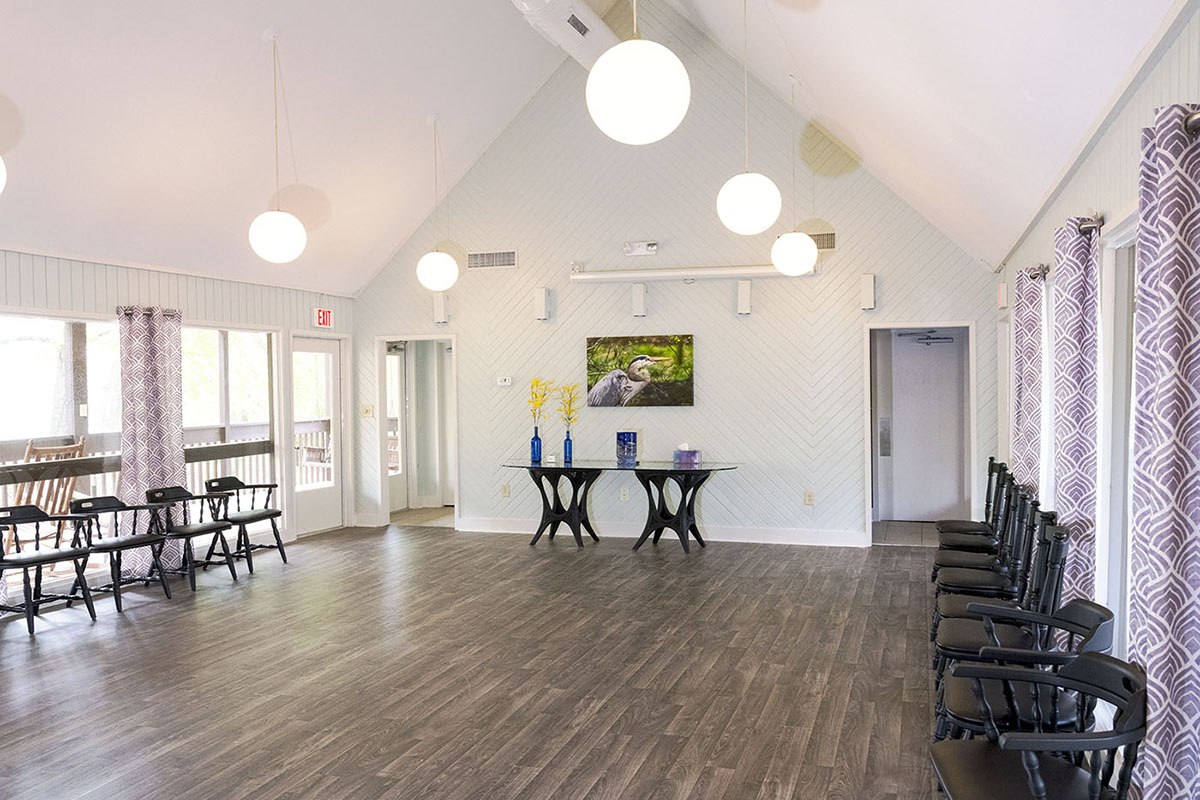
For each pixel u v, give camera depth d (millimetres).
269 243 5871
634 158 8961
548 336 9305
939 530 6488
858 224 8352
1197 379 2316
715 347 8797
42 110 5574
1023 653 2775
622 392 9047
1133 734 2113
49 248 6551
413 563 7895
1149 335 2441
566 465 8609
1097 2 2559
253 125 6902
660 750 3781
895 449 9938
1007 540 5305
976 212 6227
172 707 4355
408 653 5203
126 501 7234
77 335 6965
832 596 6500
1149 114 2846
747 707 4273
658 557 8047
